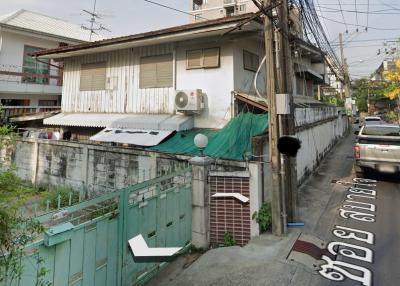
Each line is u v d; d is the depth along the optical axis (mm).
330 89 40156
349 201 7645
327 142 15117
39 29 18141
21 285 2697
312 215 6637
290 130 5949
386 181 9617
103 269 3740
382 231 5773
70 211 3195
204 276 4352
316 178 10047
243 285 4055
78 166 8289
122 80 10758
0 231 2146
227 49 8773
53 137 11469
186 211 5453
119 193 3971
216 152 6559
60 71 18281
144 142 8016
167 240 4930
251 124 7207
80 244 3395
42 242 2934
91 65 11562
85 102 11711
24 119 12750
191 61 9312
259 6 4988
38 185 9125
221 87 8883
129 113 10586
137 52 10391
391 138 9297
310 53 13750
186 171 5457
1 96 15805
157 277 4652
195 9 28922
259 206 5504
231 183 5555
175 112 9625
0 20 16797
